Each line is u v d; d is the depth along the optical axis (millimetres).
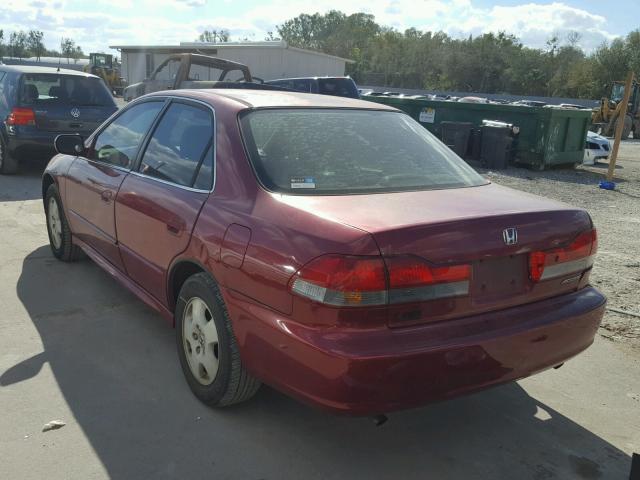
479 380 2637
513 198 3166
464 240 2611
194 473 2734
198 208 3197
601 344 4426
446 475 2838
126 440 2943
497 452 3035
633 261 6652
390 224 2529
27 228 6609
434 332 2531
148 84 14734
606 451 3088
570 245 2979
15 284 4914
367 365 2381
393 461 2918
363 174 3170
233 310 2855
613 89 30000
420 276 2490
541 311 2863
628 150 23047
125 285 4148
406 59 91375
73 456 2807
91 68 39969
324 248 2480
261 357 2717
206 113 3545
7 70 9672
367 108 3826
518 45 84625
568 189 12070
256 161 3076
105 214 4270
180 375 3590
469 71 83250
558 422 3342
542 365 2867
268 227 2742
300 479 2742
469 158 14859
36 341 3939
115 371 3600
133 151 4125
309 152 3213
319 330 2471
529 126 14289
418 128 3871
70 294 4750
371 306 2422
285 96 3770
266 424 3141
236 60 32688
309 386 2506
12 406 3178
